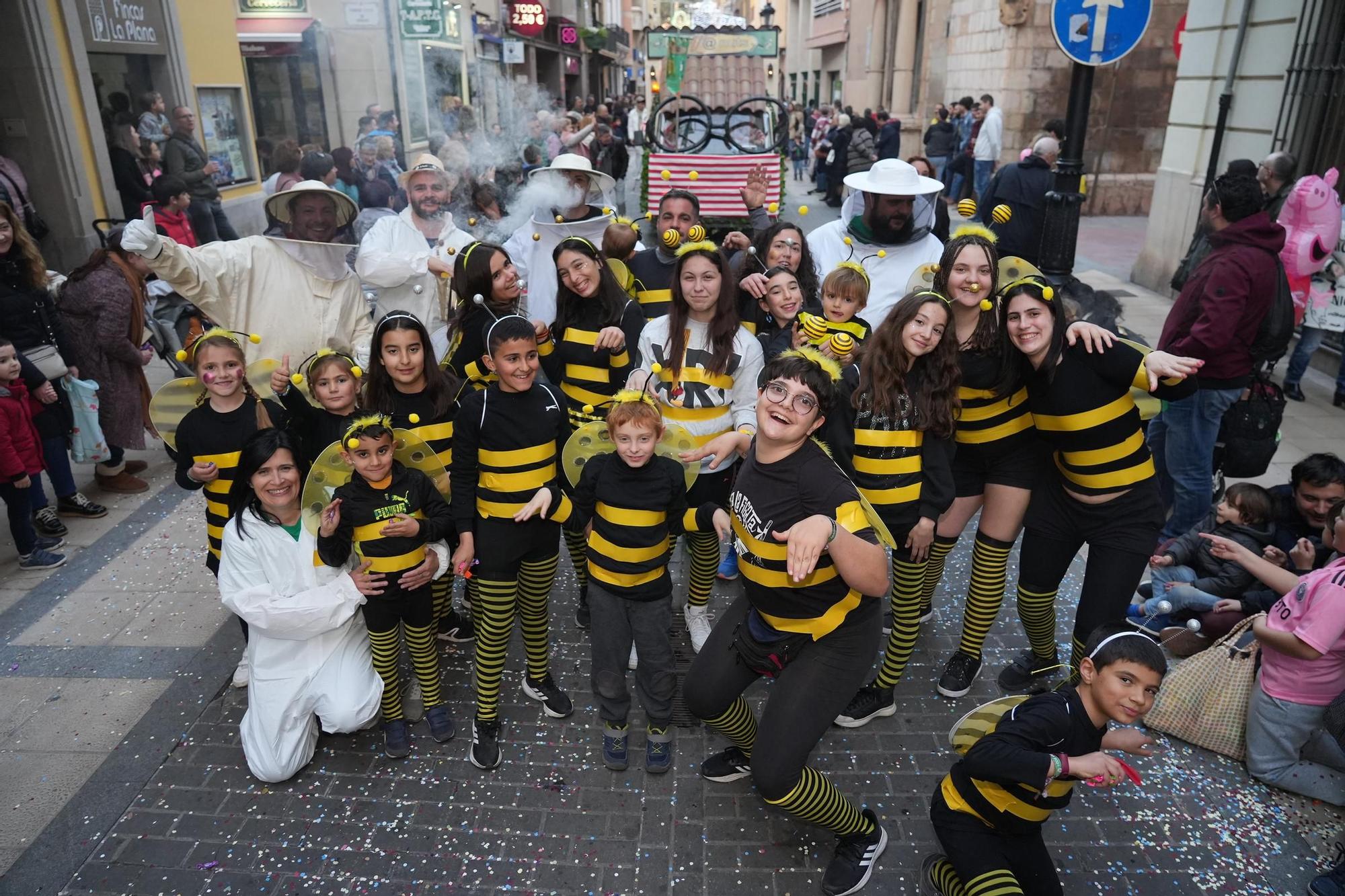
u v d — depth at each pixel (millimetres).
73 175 8688
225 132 11961
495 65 23047
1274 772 3199
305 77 15445
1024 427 3346
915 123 21156
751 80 14117
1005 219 3775
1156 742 3461
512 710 3650
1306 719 3115
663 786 3240
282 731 3223
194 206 9375
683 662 3943
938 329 3006
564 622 4262
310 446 3637
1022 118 15492
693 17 15227
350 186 10336
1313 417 6449
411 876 2867
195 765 3334
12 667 3887
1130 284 10352
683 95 11492
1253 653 3350
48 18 8312
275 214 3984
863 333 3547
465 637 4105
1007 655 4004
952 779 2570
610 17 45250
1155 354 2898
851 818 2756
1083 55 4957
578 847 2977
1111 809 3137
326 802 3168
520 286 3969
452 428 3574
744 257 4273
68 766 3324
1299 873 2873
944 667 3920
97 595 4453
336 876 2865
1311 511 3748
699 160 10531
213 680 3809
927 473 3213
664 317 3746
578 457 3223
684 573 4570
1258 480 5449
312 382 3432
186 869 2889
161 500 5496
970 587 3615
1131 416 3082
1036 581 3449
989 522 3490
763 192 5711
